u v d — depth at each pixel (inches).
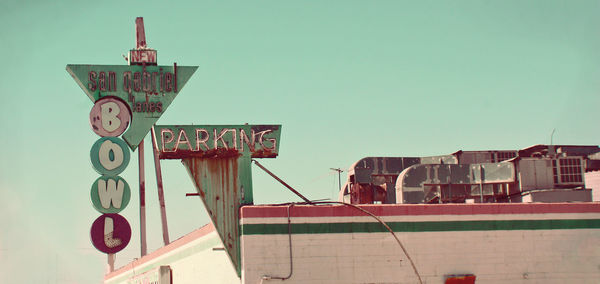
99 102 1612.9
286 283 903.1
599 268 967.0
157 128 961.5
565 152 1441.9
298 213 918.4
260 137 983.6
